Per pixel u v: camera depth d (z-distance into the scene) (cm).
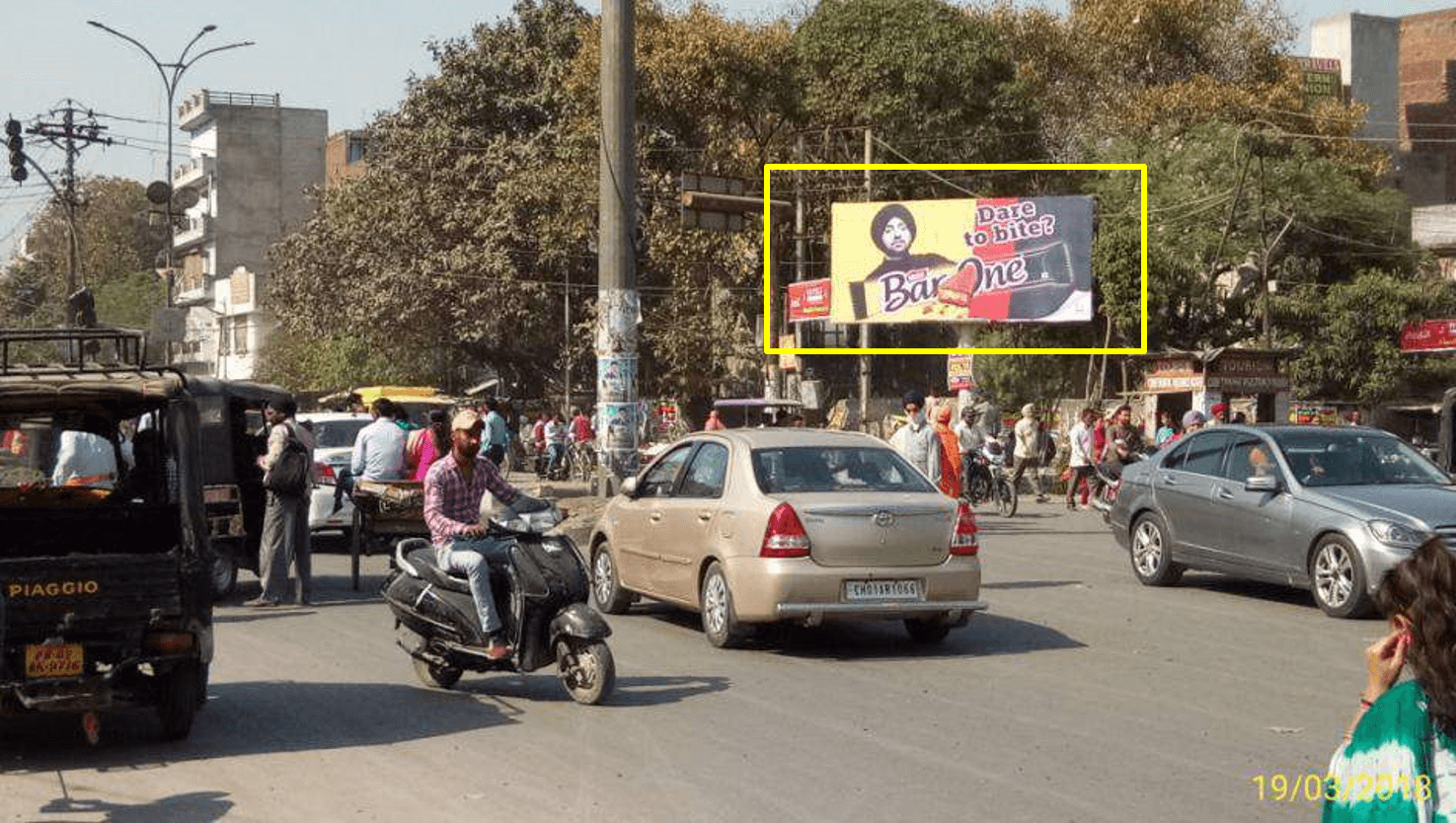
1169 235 4856
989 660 1153
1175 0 5850
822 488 1205
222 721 935
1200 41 6006
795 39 5125
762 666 1129
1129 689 1027
